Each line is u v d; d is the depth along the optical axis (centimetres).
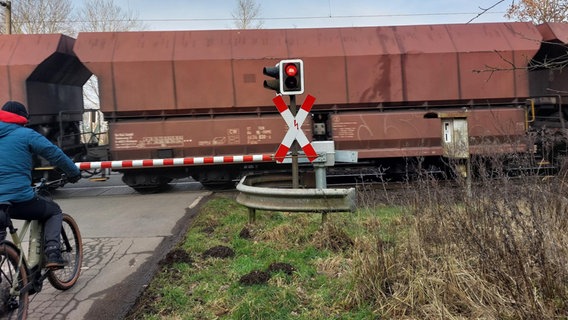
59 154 382
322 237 526
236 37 1091
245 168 1133
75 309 396
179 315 371
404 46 1086
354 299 369
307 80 1067
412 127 1081
